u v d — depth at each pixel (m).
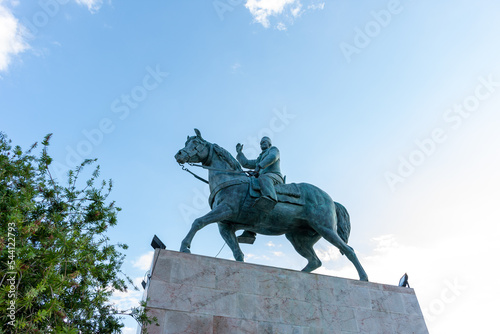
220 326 6.62
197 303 6.74
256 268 7.56
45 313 5.00
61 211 7.01
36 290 5.00
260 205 8.34
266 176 8.70
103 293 6.31
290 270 7.77
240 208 8.44
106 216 7.38
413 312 8.03
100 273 6.55
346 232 9.36
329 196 9.32
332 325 7.32
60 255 5.64
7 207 5.88
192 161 9.09
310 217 8.79
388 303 8.00
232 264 7.46
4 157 6.75
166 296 6.64
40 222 5.95
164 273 6.91
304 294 7.54
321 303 7.53
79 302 6.04
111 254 7.13
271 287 7.40
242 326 6.75
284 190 8.77
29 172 6.93
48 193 7.00
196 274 7.08
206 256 7.39
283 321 7.05
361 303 7.81
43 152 7.37
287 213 8.69
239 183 8.56
